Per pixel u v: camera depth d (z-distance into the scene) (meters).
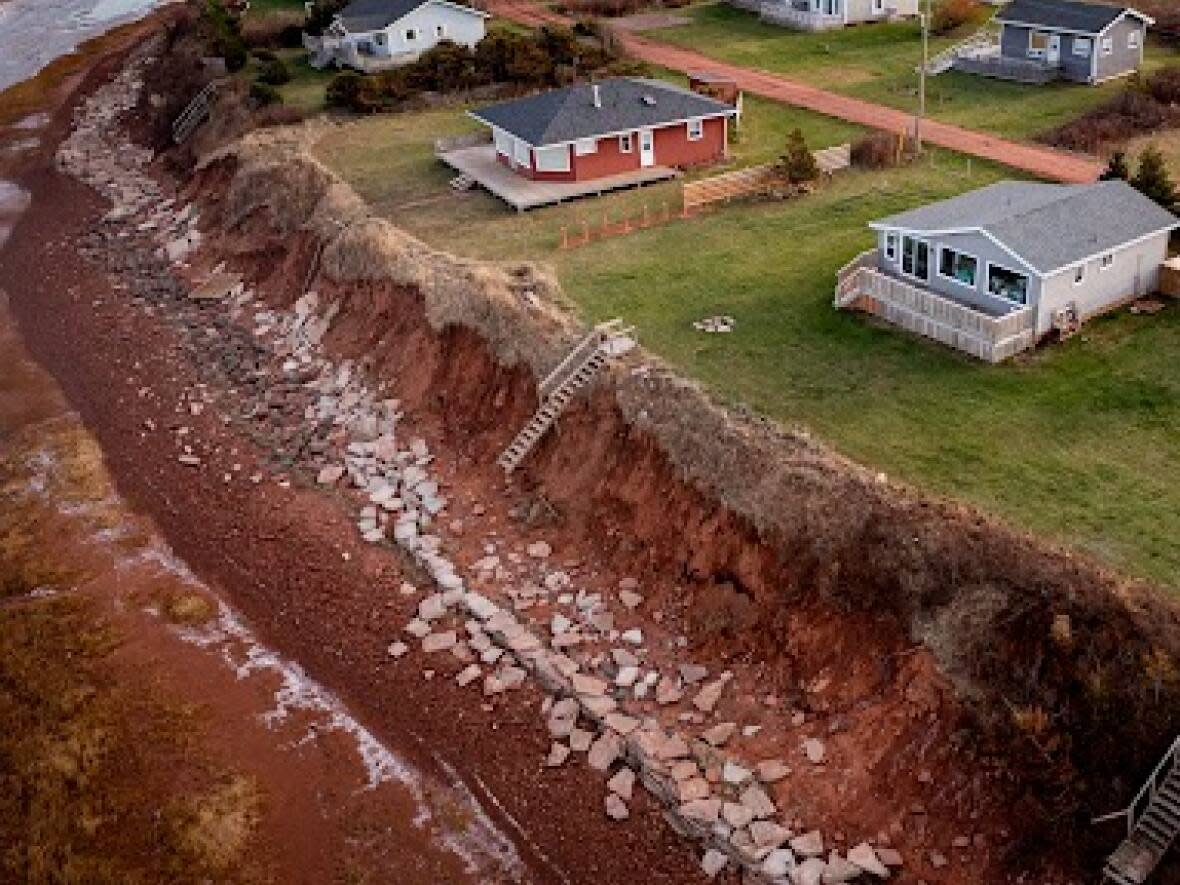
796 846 25.27
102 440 43.88
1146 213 37.72
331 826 27.66
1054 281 35.22
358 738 30.06
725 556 31.02
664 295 41.56
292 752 29.77
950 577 26.98
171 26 89.19
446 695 30.92
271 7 90.69
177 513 39.44
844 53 70.56
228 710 31.16
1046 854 23.80
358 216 50.41
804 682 28.19
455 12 73.31
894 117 58.59
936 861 24.48
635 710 29.12
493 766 28.84
